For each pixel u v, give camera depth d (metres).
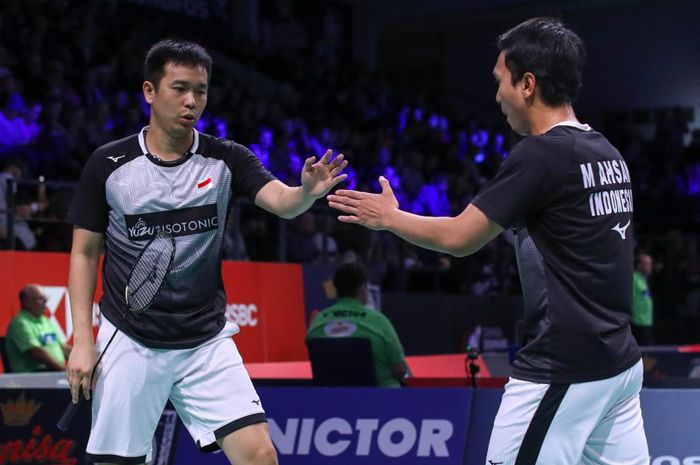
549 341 5.36
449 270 23.36
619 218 5.47
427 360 17.12
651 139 40.34
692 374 16.11
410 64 46.81
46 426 8.85
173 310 6.39
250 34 37.56
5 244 16.03
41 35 25.09
